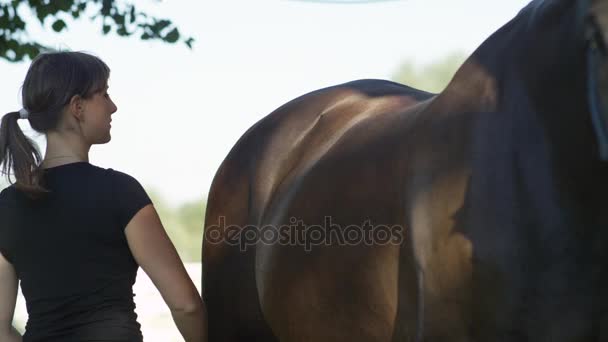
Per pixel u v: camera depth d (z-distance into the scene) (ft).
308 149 17.44
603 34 9.66
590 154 11.17
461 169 12.25
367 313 14.30
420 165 12.95
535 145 11.62
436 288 12.51
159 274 12.67
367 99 17.38
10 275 13.03
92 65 12.92
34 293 12.56
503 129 11.94
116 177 12.82
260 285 17.48
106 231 12.53
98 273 12.48
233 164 19.17
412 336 13.44
